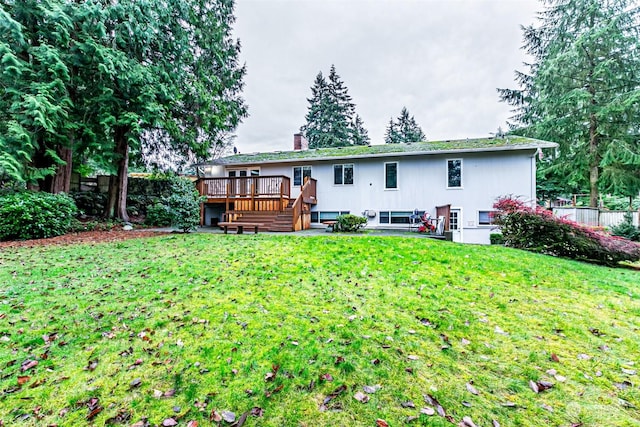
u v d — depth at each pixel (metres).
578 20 16.67
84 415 2.00
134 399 2.15
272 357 2.64
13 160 8.70
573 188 19.62
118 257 6.15
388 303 3.87
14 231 8.59
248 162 16.22
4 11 8.61
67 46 9.76
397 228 13.80
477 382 2.39
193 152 15.43
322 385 2.31
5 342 2.82
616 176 15.34
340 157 14.48
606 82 15.68
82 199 14.23
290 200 14.28
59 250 6.93
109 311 3.51
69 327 3.13
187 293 4.09
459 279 4.89
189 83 13.13
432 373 2.49
